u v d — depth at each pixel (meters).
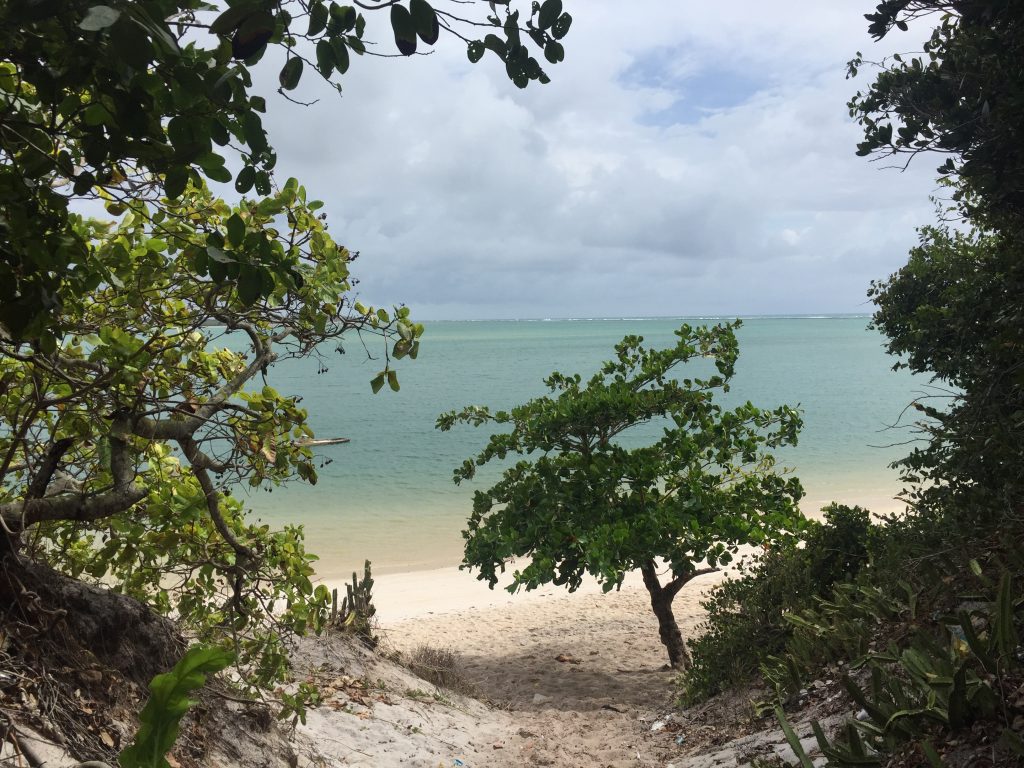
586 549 10.18
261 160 2.94
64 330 4.12
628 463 11.00
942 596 5.81
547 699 10.52
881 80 5.63
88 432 4.44
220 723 5.04
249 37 2.15
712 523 10.79
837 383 64.12
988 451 5.54
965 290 6.76
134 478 4.60
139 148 2.57
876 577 7.13
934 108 5.43
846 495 24.89
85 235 4.19
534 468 11.31
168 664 4.64
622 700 10.33
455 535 21.56
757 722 6.55
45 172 2.75
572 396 11.54
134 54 1.91
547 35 2.77
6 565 3.92
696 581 17.50
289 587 5.57
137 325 4.82
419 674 10.09
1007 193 5.31
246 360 6.00
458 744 7.53
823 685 6.24
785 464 31.14
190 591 5.68
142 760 2.32
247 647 5.46
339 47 2.60
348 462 32.88
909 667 4.38
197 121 2.60
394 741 7.06
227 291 4.76
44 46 2.39
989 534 5.76
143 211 3.80
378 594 16.72
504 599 16.55
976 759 3.58
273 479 5.23
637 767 6.70
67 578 4.38
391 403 54.66
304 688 5.86
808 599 7.84
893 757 4.05
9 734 3.20
